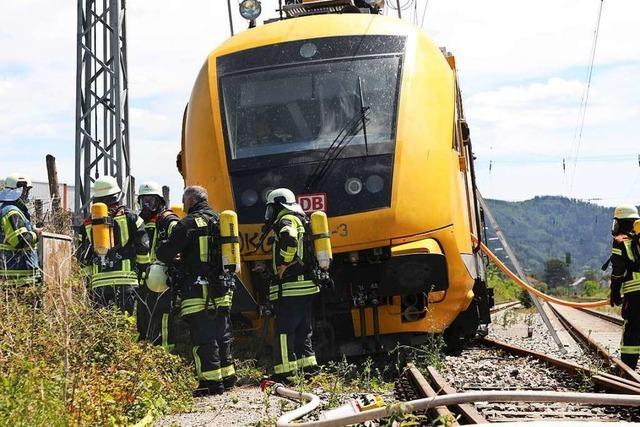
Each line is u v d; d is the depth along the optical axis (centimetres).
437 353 1056
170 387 814
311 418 705
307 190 1049
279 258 955
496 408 746
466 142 1275
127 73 1761
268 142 1087
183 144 1267
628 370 995
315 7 1306
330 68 1112
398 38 1143
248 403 834
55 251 1170
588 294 7962
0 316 802
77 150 1705
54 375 653
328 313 1081
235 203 1064
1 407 539
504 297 4475
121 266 1048
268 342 1141
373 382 933
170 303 1060
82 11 1727
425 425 653
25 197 1067
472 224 1325
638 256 1091
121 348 822
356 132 1073
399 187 1049
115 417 652
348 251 1045
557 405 762
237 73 1130
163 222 992
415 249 1039
